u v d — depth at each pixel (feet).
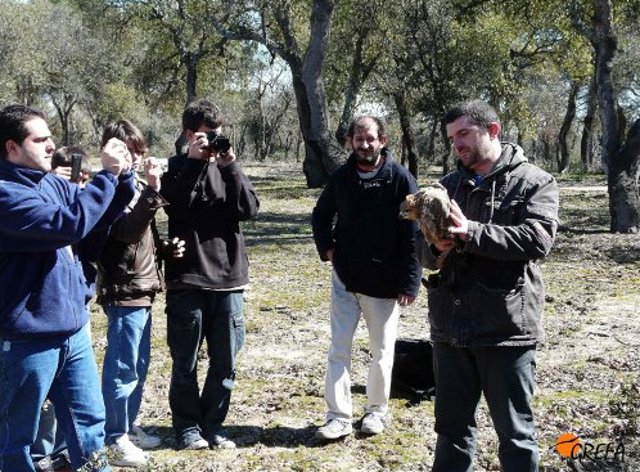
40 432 15.01
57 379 12.87
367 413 17.63
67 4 152.05
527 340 12.05
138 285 15.64
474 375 12.67
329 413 17.24
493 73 96.63
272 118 254.27
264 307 31.63
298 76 98.68
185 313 16.14
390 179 16.61
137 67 150.92
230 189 16.21
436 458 13.00
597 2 53.36
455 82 93.04
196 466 15.78
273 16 101.76
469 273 12.12
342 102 117.91
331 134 92.43
